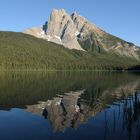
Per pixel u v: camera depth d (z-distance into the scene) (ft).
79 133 110.42
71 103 187.93
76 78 503.61
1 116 141.69
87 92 259.19
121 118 135.95
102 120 132.87
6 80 407.64
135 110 119.44
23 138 103.76
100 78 512.22
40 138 103.91
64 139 102.94
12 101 192.85
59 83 364.79
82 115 146.00
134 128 112.68
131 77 565.53
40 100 200.44
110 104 183.01
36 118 137.80
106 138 103.24
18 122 128.57
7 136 106.11
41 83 358.02
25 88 286.66
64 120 134.00
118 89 288.51
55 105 178.81
